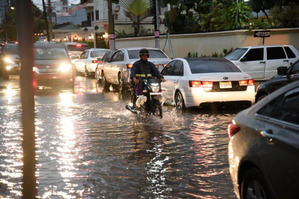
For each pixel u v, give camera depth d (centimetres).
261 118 443
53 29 7731
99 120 1166
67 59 2120
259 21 3014
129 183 612
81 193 571
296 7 3400
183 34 3331
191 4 4434
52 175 654
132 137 935
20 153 804
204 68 1325
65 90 2042
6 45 2783
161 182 614
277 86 1065
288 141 378
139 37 3712
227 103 1262
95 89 2102
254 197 432
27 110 257
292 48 2158
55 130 1027
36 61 2044
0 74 3006
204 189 581
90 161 738
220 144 852
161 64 1756
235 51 2202
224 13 3906
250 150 430
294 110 402
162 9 5181
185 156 762
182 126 1055
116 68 1964
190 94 1263
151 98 1165
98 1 6159
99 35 6397
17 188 597
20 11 244
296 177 358
